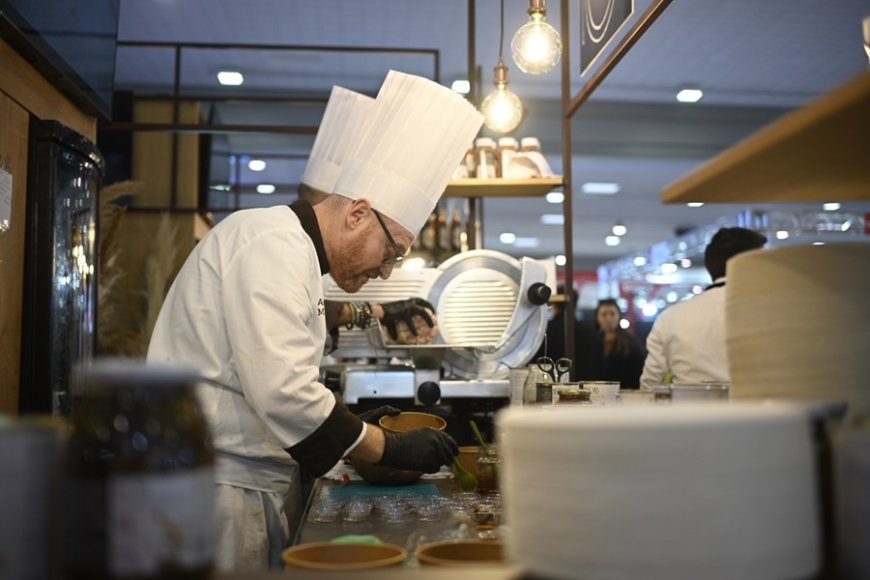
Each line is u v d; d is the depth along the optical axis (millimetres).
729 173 930
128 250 5270
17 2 2277
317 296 1935
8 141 2383
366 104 3000
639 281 13633
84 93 2902
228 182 6598
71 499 646
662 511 648
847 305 908
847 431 719
